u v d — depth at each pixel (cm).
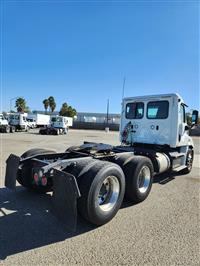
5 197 502
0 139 1927
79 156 527
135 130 738
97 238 348
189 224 402
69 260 292
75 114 7794
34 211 435
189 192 589
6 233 354
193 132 4028
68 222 346
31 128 4334
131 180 474
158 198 536
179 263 293
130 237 353
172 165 677
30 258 294
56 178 369
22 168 504
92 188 370
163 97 680
